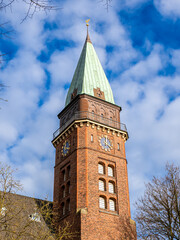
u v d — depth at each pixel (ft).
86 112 193.67
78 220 155.33
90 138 183.32
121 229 161.58
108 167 182.19
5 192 95.20
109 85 222.48
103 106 205.26
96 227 156.04
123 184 179.52
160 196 120.98
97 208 162.20
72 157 180.45
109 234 157.48
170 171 124.77
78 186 166.71
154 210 119.34
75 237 152.15
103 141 186.80
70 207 165.89
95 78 218.38
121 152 190.19
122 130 195.83
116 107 210.18
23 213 160.86
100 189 172.35
